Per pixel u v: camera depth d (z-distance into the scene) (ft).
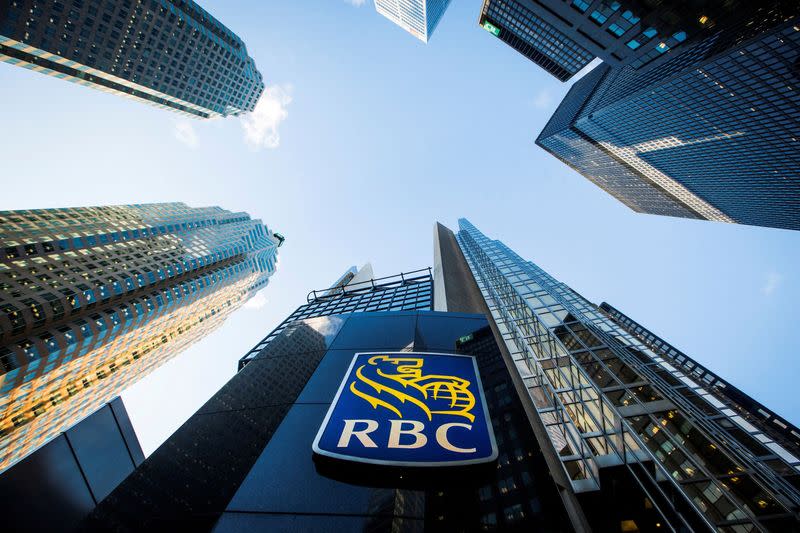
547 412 72.28
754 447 47.62
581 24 157.38
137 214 389.80
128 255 326.03
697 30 146.51
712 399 58.23
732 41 182.09
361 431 26.89
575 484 54.80
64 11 282.56
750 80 209.26
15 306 218.79
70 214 317.42
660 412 54.49
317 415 30.53
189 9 377.50
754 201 399.44
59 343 237.25
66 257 273.33
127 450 35.29
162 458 27.84
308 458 26.35
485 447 24.89
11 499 25.45
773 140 262.88
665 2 136.46
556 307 94.38
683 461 46.78
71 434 31.99
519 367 88.74
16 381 217.36
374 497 23.06
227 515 22.72
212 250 430.61
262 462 26.55
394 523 21.43
